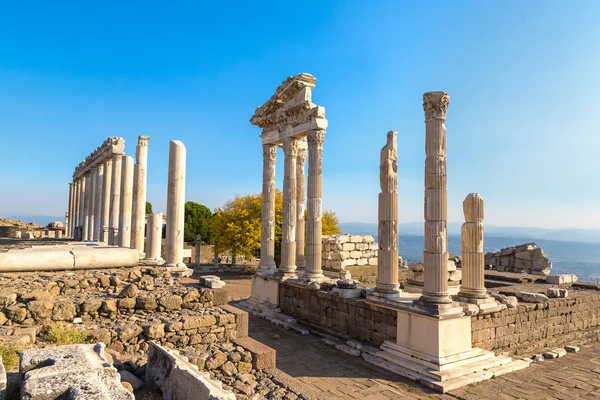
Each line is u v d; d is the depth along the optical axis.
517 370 14.07
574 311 18.95
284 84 22.81
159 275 16.81
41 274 14.76
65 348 7.05
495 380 13.05
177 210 19.36
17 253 14.97
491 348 15.51
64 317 11.26
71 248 19.16
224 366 10.92
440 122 14.68
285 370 13.86
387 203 16.67
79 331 10.27
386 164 16.83
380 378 13.19
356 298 17.45
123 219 28.47
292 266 22.97
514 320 16.44
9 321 10.51
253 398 9.77
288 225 23.23
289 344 17.11
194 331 11.77
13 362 7.84
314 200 21.12
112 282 14.33
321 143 21.30
